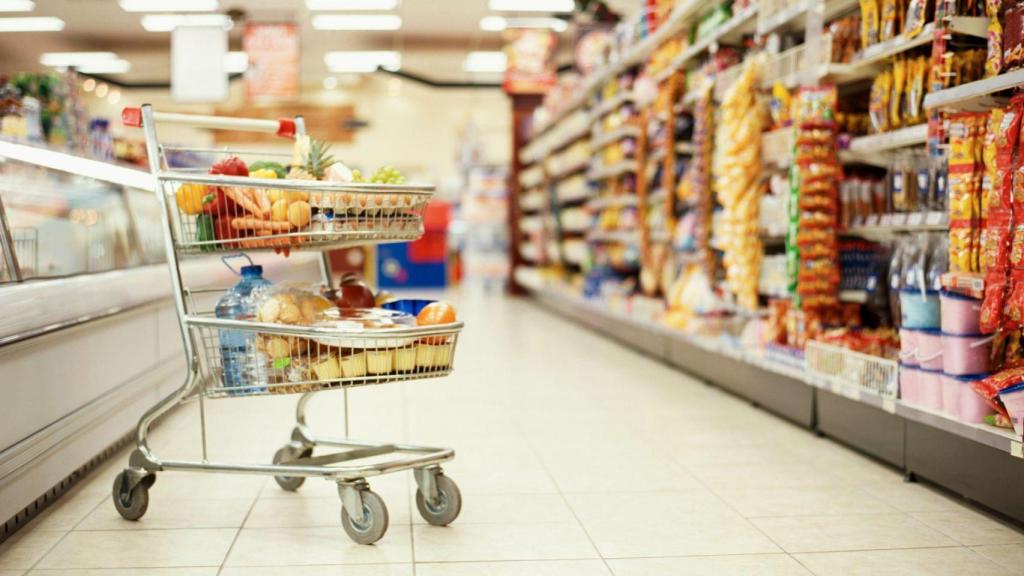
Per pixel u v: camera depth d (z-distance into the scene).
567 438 4.13
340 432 4.30
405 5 12.59
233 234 2.77
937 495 3.16
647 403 5.02
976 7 3.28
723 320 5.66
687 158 6.30
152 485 3.09
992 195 2.90
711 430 4.28
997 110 2.97
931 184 3.58
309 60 16.73
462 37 14.80
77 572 2.44
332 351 2.72
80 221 3.99
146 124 2.82
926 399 3.21
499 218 16.34
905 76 3.79
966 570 2.45
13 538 2.73
